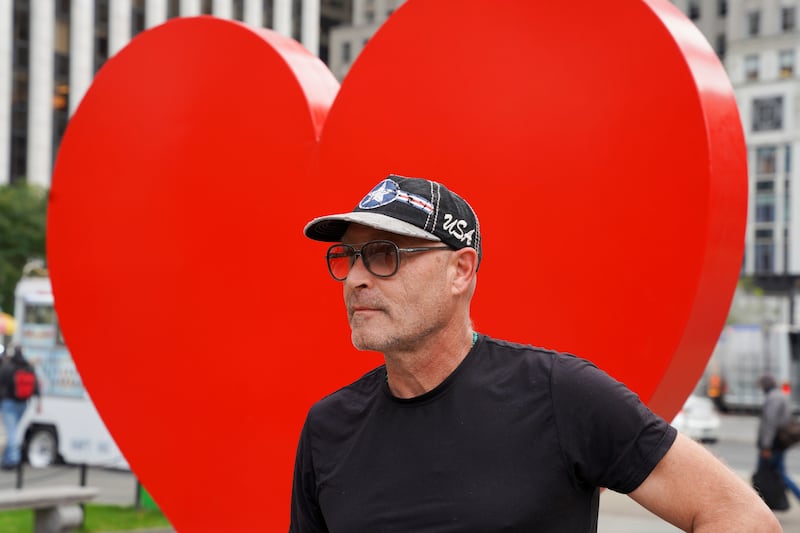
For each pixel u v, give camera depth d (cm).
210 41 493
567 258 375
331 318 445
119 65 529
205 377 489
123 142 526
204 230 491
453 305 222
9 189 3212
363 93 434
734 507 199
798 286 4912
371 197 225
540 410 213
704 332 360
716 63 366
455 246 221
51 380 1350
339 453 230
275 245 464
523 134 388
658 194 355
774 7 6231
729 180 353
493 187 395
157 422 508
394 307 220
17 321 1386
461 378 220
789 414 1116
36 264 3133
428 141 414
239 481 478
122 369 523
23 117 4619
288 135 461
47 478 1268
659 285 354
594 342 368
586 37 375
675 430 209
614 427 207
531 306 383
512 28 394
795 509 1159
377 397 229
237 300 478
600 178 369
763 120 6272
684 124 349
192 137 497
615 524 995
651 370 355
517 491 208
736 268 366
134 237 519
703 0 6556
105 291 530
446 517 210
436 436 216
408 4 423
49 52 4669
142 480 515
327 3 6931
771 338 3002
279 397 462
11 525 882
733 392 3048
